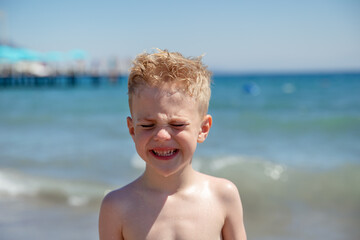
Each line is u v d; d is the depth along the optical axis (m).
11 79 41.22
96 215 5.61
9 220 5.36
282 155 9.17
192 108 1.43
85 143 11.02
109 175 7.75
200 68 1.51
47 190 6.68
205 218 1.49
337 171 7.52
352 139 11.07
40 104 23.75
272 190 6.82
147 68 1.42
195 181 1.56
